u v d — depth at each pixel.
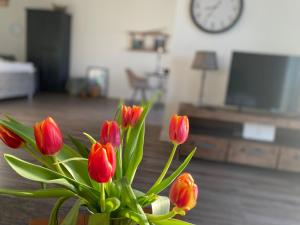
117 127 0.53
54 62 5.66
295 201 2.00
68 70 6.08
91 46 6.06
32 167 0.49
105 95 6.10
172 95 3.07
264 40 2.82
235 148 2.57
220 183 1.96
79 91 5.62
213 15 2.84
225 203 1.71
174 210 0.49
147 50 5.85
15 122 0.55
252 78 2.76
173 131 0.58
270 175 2.49
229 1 2.78
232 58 2.76
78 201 0.55
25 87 4.50
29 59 5.71
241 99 2.81
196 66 2.70
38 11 5.51
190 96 3.05
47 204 1.01
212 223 1.45
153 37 5.84
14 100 2.74
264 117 2.67
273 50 2.83
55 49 5.62
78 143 0.61
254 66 2.73
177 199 0.47
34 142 0.51
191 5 2.85
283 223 1.69
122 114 0.59
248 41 2.84
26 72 4.54
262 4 2.76
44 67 5.69
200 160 1.75
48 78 5.71
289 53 2.81
